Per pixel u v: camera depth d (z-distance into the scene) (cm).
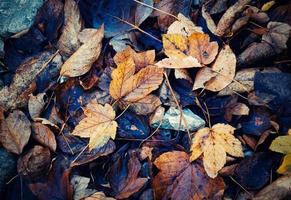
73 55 53
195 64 51
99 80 54
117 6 57
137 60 53
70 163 50
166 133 52
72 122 52
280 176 48
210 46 53
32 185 50
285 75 52
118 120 52
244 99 53
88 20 57
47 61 55
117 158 51
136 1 57
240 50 55
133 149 51
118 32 56
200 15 57
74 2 56
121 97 52
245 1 55
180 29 54
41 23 56
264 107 52
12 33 55
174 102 52
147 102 52
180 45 53
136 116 52
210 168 48
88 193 49
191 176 49
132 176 49
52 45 56
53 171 50
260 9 56
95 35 54
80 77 54
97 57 54
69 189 49
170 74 54
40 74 54
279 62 54
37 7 56
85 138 52
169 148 51
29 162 50
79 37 55
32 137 52
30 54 56
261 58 54
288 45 54
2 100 52
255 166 50
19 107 53
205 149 49
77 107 53
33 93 53
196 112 53
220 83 52
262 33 55
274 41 54
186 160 49
